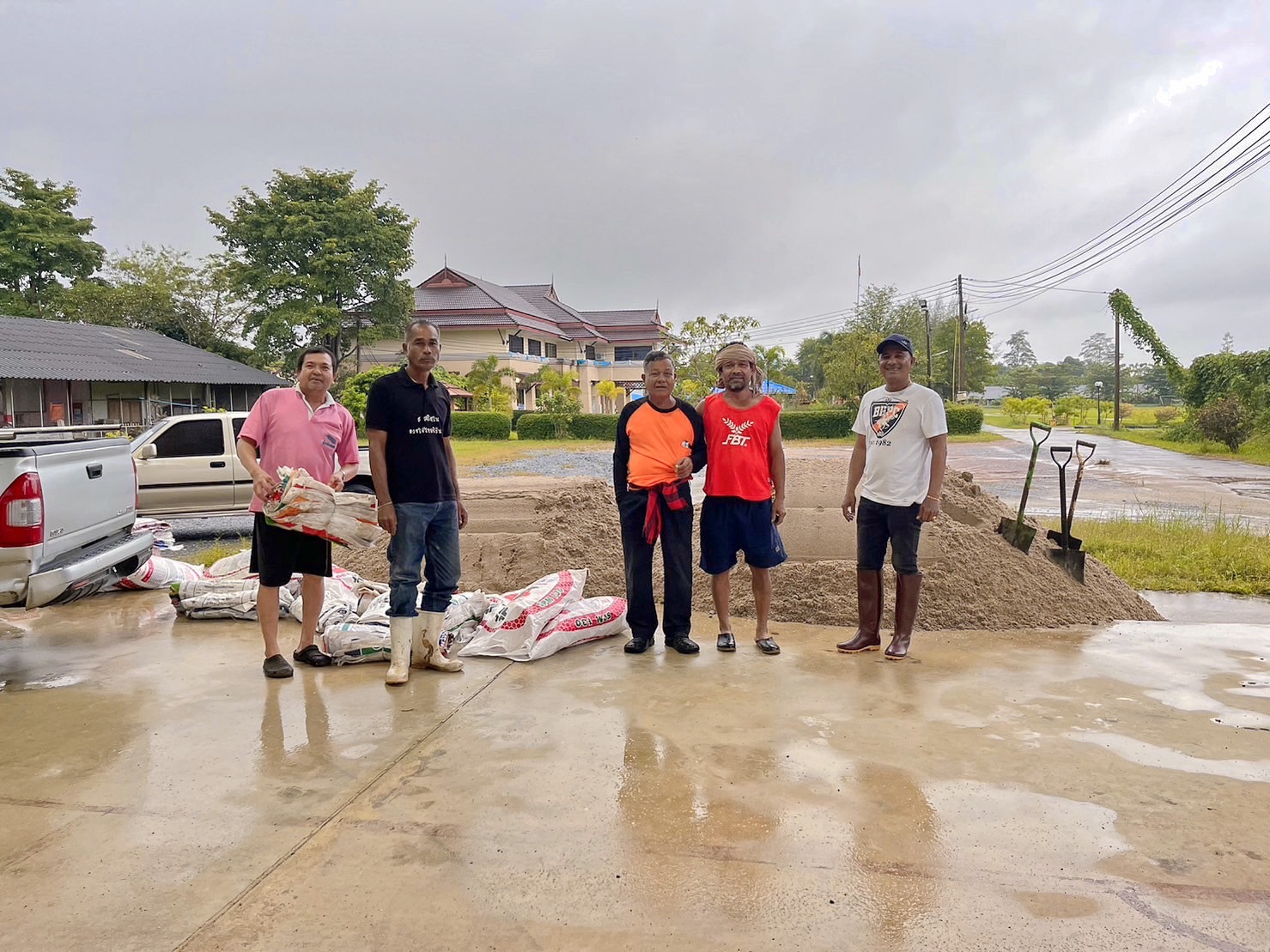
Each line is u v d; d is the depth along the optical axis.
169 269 39.12
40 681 4.33
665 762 3.19
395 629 4.26
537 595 4.89
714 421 4.69
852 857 2.50
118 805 2.88
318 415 4.55
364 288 37.69
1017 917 2.20
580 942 2.11
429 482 4.31
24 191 37.00
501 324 42.75
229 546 8.89
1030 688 4.05
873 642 4.73
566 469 19.25
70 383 23.66
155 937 2.13
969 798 2.88
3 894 2.34
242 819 2.77
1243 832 2.64
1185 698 3.90
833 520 6.00
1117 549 7.80
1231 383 27.19
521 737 3.46
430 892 2.33
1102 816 2.75
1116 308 38.16
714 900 2.29
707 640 5.02
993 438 31.84
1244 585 6.53
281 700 3.99
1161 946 2.07
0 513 4.23
